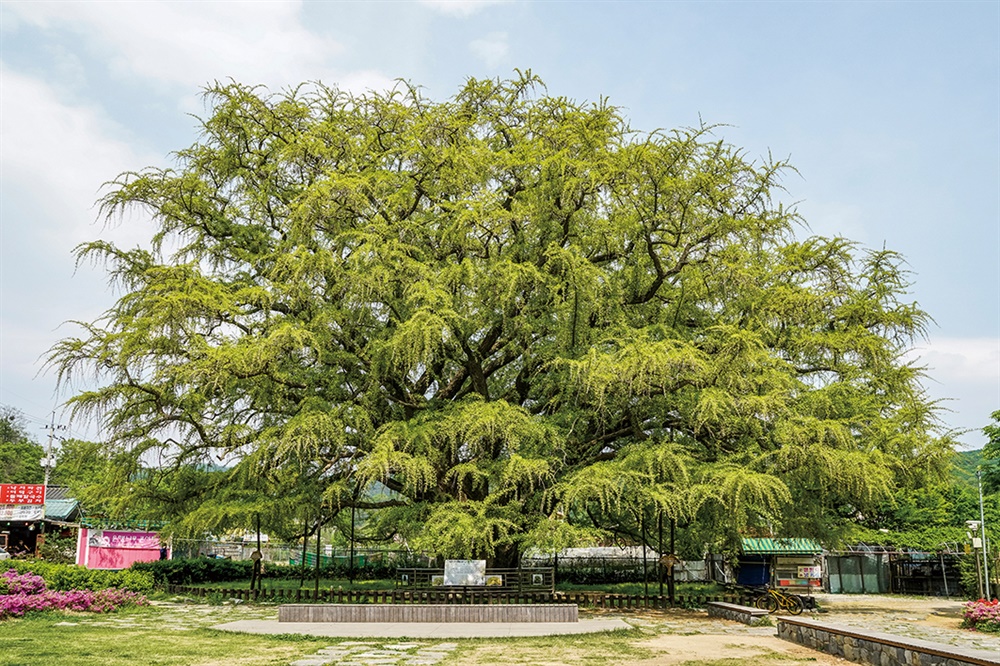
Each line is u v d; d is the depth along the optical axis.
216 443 20.39
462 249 20.36
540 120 22.03
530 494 20.00
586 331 19.89
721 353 17.89
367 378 20.11
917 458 19.38
